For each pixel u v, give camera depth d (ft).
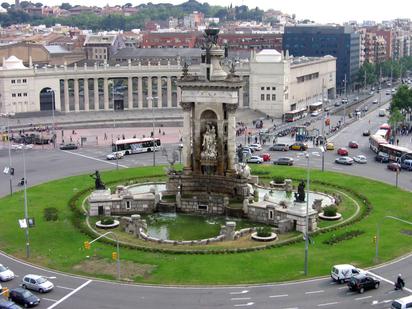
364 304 273.13
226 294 285.64
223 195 437.17
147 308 270.87
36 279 292.40
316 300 277.64
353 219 402.11
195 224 409.90
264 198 434.71
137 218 382.01
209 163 450.30
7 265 327.67
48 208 436.35
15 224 400.67
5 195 481.46
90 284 299.99
